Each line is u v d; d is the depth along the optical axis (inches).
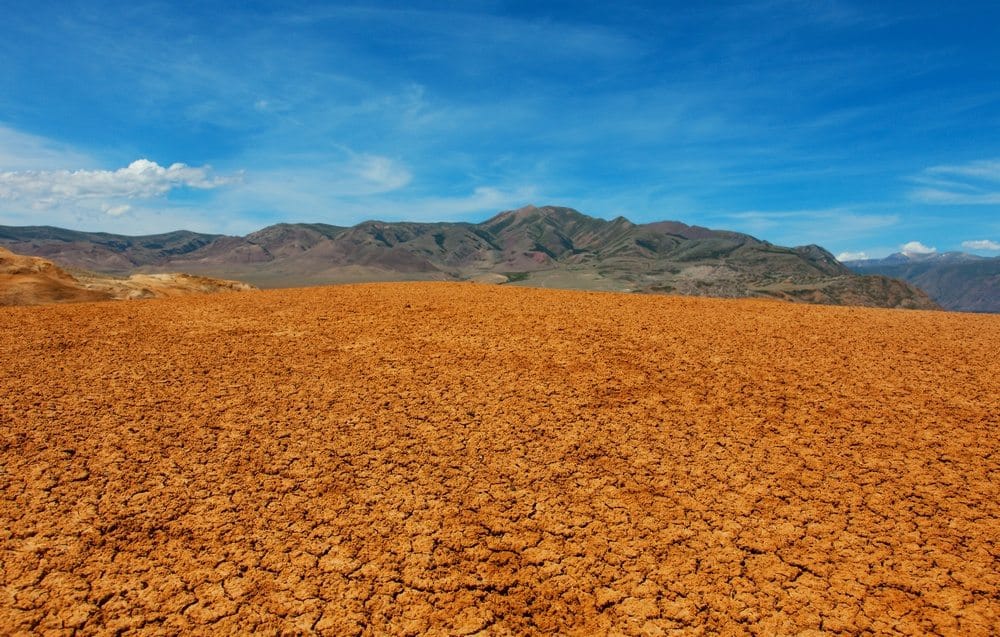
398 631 192.9
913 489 280.7
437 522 255.6
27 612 196.7
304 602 205.5
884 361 499.2
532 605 205.2
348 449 326.0
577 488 285.1
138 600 204.1
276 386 432.5
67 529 243.0
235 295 850.8
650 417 374.0
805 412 380.5
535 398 408.8
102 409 376.5
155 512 258.5
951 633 188.7
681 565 226.4
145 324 634.8
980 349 539.8
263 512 260.8
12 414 361.1
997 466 302.0
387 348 542.3
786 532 246.8
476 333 598.2
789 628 193.0
